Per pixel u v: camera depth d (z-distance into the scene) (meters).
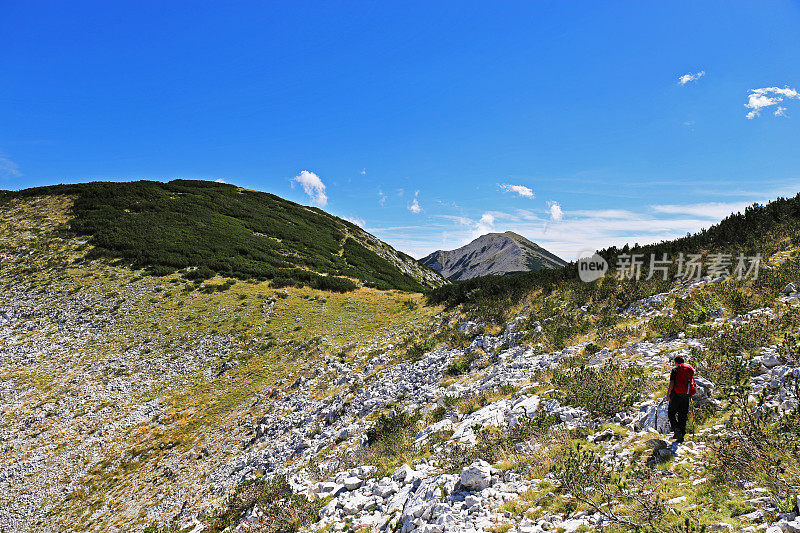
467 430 10.69
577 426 8.55
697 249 20.42
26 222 54.47
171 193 74.00
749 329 10.25
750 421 6.05
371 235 96.12
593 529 5.03
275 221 74.81
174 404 25.88
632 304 18.11
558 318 19.80
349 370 25.78
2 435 23.22
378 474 10.29
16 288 39.69
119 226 54.25
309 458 15.17
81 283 41.41
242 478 16.66
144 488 18.69
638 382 9.31
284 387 25.98
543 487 6.47
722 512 4.73
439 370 19.95
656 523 4.79
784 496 4.57
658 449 6.63
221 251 52.62
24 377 28.42
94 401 26.22
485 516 6.16
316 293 43.94
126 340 33.34
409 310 37.69
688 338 11.84
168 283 42.91
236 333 34.38
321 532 8.30
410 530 6.70
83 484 19.84
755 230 19.14
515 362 15.91
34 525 17.58
